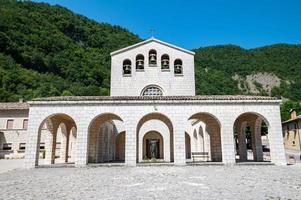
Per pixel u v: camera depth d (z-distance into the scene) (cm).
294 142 4406
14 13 7925
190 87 2670
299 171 1448
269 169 1559
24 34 7456
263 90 14788
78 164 1803
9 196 805
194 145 3222
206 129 2614
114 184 1028
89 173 1424
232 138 1853
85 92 5588
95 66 6788
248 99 1891
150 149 2900
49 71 7000
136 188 934
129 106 1889
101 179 1176
